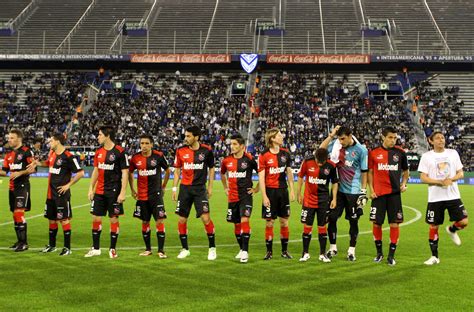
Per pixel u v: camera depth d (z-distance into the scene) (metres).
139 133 41.06
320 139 40.00
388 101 44.12
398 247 10.01
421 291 6.45
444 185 8.12
